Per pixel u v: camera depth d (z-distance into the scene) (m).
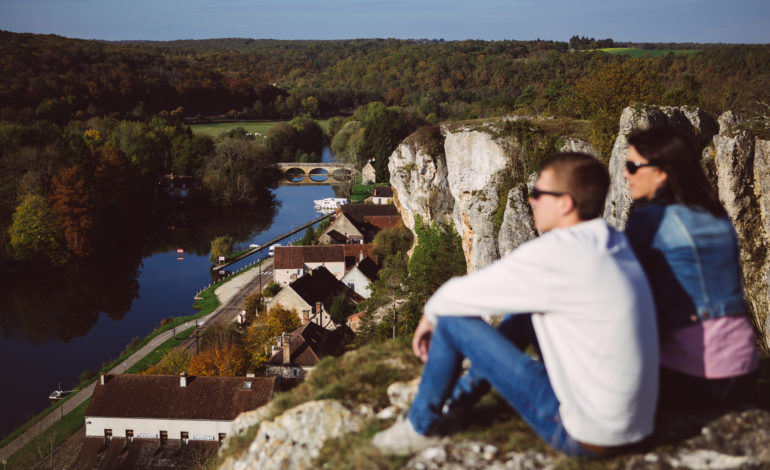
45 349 63.31
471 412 5.15
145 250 100.56
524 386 4.12
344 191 146.88
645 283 3.81
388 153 150.75
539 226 4.31
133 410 41.62
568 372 3.81
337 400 6.31
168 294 80.88
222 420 40.94
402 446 4.82
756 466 4.02
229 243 100.69
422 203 65.75
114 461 40.44
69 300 76.62
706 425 4.39
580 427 3.84
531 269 3.78
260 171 150.88
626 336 3.64
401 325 54.62
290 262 83.75
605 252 3.73
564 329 3.79
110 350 63.69
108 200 103.69
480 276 4.00
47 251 85.44
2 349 62.84
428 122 190.75
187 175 140.75
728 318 4.12
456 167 52.19
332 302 70.75
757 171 21.97
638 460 4.12
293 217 126.25
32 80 169.75
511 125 46.94
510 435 4.74
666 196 4.30
